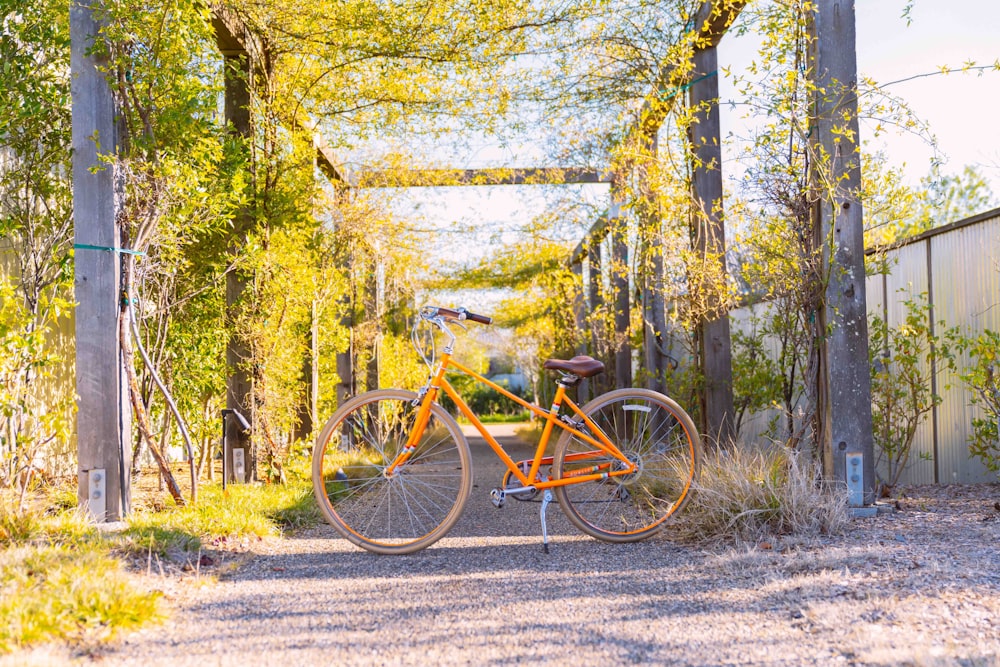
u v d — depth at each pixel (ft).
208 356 17.43
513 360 63.10
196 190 12.93
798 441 12.41
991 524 10.64
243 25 16.93
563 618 7.49
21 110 13.64
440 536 10.70
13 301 11.80
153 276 14.32
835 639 6.57
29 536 9.52
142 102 12.73
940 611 7.03
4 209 15.34
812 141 12.28
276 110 17.85
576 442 11.47
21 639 6.37
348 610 7.86
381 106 20.22
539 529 12.24
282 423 18.71
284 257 18.58
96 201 11.89
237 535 11.11
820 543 9.89
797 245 12.48
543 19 17.76
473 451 34.73
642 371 22.18
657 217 17.76
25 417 15.08
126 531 10.51
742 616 7.33
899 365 16.56
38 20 14.19
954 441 15.65
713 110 16.93
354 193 24.41
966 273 14.99
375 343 31.53
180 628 7.22
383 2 16.88
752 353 17.90
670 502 11.80
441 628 7.25
